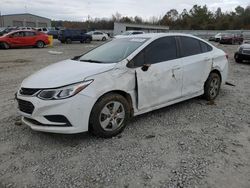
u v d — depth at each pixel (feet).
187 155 11.49
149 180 9.72
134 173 10.16
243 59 42.04
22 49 70.33
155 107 15.03
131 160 11.07
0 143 12.57
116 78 12.94
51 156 11.41
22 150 11.93
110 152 11.72
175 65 15.64
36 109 11.75
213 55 18.78
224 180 9.71
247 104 18.90
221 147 12.24
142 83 13.93
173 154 11.57
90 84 12.07
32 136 13.30
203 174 10.08
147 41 14.88
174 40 16.28
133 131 13.93
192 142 12.73
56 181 9.70
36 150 11.93
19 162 10.96
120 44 15.80
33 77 13.23
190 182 9.60
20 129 14.14
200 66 17.49
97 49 16.76
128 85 13.44
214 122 15.34
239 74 31.71
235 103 19.11
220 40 111.45
